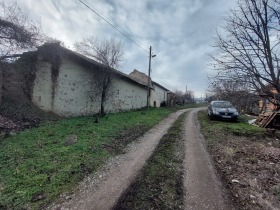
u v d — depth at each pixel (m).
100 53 15.44
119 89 19.69
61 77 13.80
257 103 6.90
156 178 5.34
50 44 12.35
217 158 7.09
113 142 8.46
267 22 5.45
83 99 15.10
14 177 5.05
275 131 10.58
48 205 4.08
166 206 4.16
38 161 5.98
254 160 6.89
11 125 9.21
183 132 11.10
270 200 4.58
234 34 5.78
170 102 42.84
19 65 11.85
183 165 6.33
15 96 11.60
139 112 20.06
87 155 6.69
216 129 11.60
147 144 8.57
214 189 4.91
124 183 5.04
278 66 5.54
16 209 3.92
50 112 13.20
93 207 4.05
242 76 5.78
